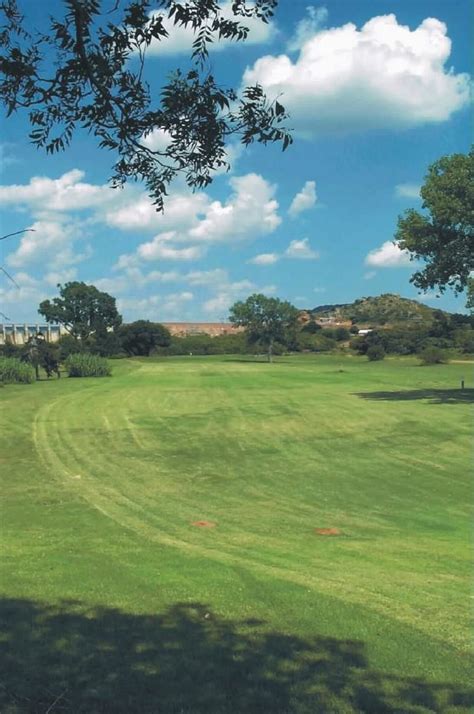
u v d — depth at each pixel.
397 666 6.19
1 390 51.47
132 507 16.38
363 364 98.75
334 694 5.54
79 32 4.73
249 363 105.06
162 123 5.05
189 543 12.27
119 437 28.84
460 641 6.91
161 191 5.33
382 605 8.09
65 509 15.98
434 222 40.06
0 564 9.66
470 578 9.66
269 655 6.31
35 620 7.07
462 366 89.56
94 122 5.09
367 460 23.34
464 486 19.22
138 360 117.94
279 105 4.98
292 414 35.09
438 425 30.20
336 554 11.32
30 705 5.17
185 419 34.06
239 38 4.95
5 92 4.96
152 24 4.81
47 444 27.11
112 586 8.52
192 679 5.73
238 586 8.73
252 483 19.88
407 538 13.11
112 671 5.83
